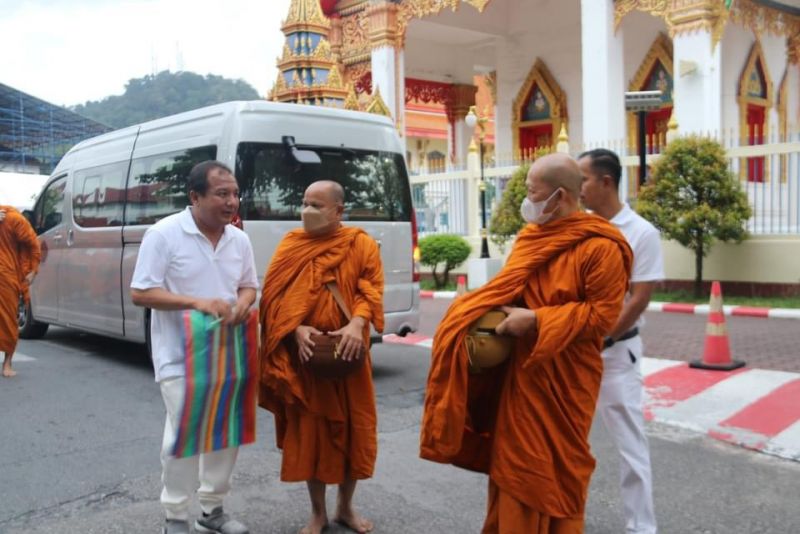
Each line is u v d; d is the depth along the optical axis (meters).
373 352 9.04
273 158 6.88
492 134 33.75
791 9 19.83
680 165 11.71
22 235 7.56
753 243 12.12
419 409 6.44
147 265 3.63
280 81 19.62
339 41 22.84
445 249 15.33
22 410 6.36
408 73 24.45
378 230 7.52
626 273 2.98
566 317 2.86
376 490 4.62
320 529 3.95
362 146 7.50
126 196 8.02
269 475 4.89
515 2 23.47
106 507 4.35
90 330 8.68
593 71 16.20
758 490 4.54
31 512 4.27
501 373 3.12
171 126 7.52
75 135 43.50
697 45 14.83
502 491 2.98
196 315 3.66
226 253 3.84
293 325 3.77
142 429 5.82
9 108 41.31
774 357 7.89
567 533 3.00
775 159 12.17
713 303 7.41
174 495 3.74
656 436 5.59
